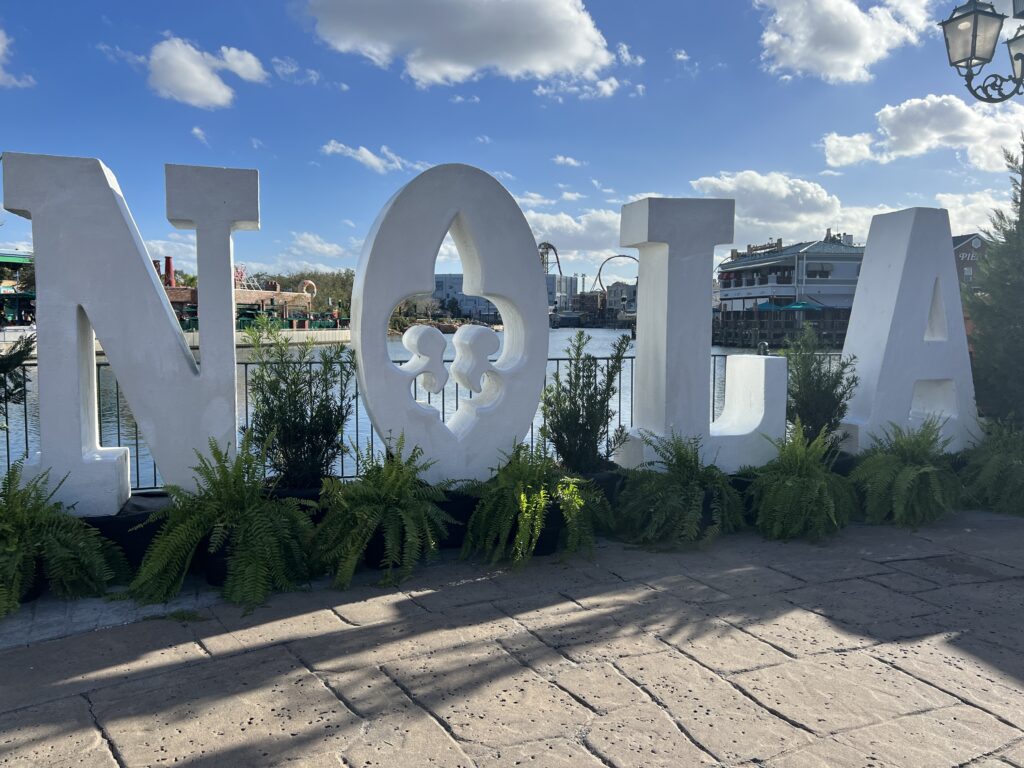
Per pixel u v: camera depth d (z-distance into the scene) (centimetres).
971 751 295
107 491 505
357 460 545
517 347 628
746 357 715
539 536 536
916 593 475
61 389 500
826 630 416
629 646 393
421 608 444
